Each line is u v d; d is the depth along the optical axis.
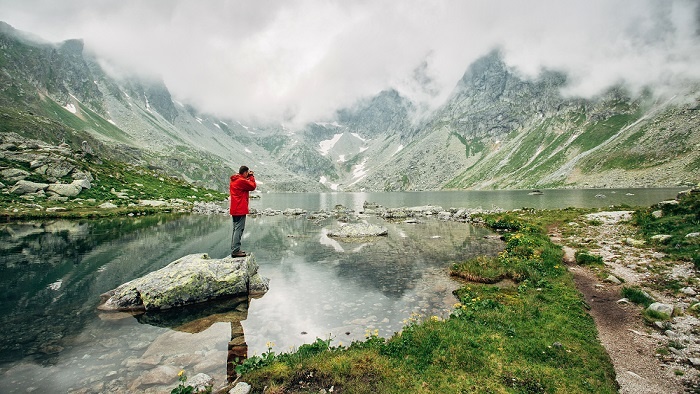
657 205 30.89
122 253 24.97
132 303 14.59
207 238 33.09
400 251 27.52
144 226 41.41
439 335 10.50
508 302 13.78
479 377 8.38
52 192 56.56
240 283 16.44
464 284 17.86
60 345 10.84
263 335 11.73
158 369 9.28
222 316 13.62
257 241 33.06
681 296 13.45
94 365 9.57
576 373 8.52
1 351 10.36
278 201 152.38
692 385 7.94
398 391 7.81
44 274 19.09
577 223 35.75
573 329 10.98
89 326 12.45
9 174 55.44
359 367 8.81
